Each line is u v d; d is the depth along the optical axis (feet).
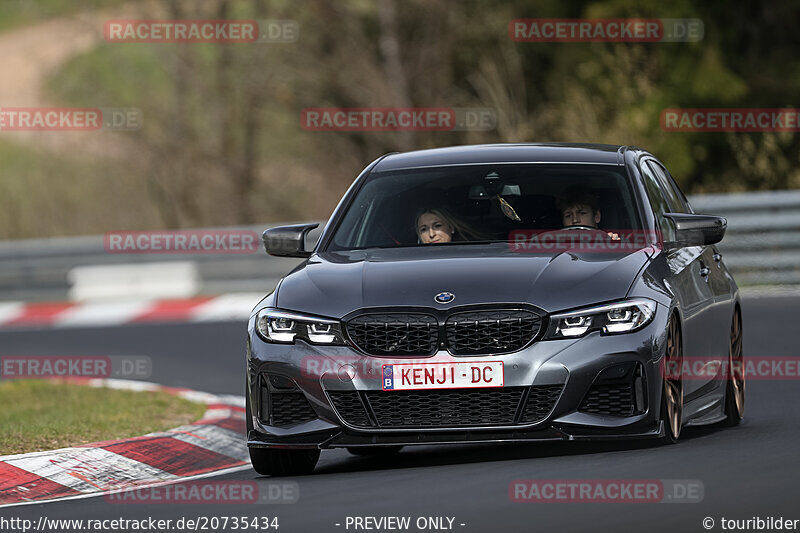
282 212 367.45
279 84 357.82
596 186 100.32
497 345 86.12
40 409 138.82
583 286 87.45
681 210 112.57
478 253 93.40
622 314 86.48
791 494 71.51
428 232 98.78
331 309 88.94
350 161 361.92
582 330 85.97
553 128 311.88
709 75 301.84
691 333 94.73
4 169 411.34
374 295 88.63
